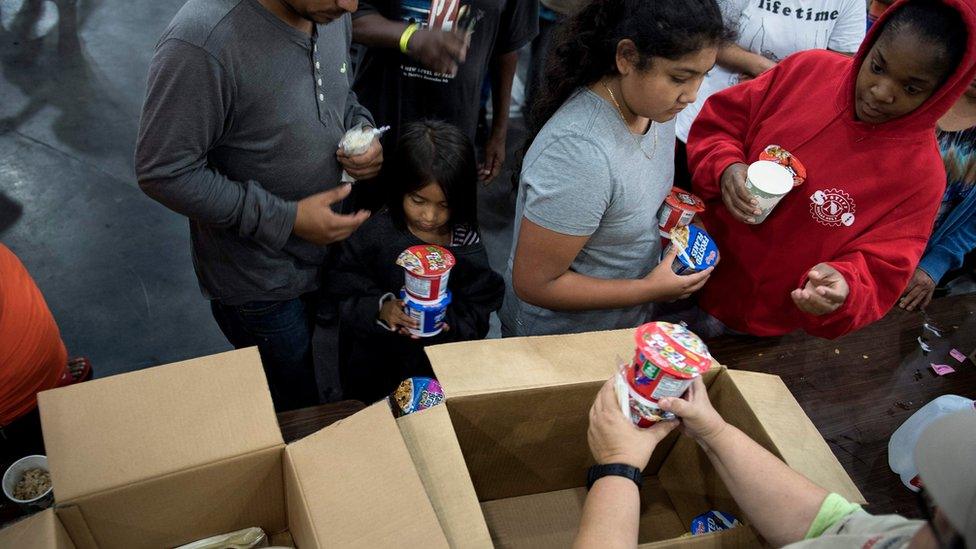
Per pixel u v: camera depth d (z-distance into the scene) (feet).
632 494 3.03
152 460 2.97
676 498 4.58
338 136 4.99
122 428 3.06
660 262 4.88
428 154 5.00
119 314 8.77
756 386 3.82
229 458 3.04
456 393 3.51
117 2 13.66
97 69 12.21
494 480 4.33
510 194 11.28
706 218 5.61
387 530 2.82
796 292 4.58
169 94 3.95
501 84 8.44
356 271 5.51
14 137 10.69
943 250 6.38
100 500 2.87
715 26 3.56
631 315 5.38
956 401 4.47
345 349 5.93
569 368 3.78
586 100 4.11
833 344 5.58
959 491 1.82
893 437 4.68
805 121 4.95
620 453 3.15
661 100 3.84
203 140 4.20
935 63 3.97
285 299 5.61
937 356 5.59
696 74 3.72
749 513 3.21
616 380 3.31
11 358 4.11
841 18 6.98
